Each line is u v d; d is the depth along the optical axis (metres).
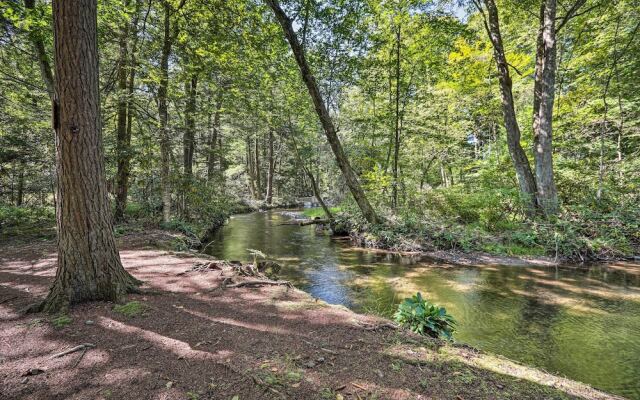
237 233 14.06
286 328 3.27
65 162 3.47
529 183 11.12
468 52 12.54
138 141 11.98
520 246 9.38
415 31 12.17
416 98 13.65
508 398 2.21
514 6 11.79
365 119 14.66
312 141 22.41
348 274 7.55
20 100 10.18
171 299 4.01
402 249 10.02
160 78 9.80
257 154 29.86
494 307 5.33
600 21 11.17
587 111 12.55
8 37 8.17
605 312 5.04
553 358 3.71
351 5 10.79
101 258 3.71
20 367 2.41
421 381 2.36
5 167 11.92
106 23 8.64
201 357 2.62
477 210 11.55
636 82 12.26
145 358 2.58
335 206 23.19
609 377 3.31
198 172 17.80
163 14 10.57
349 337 3.09
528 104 16.31
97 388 2.18
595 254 8.30
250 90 13.55
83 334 2.96
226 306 3.88
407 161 17.38
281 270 7.93
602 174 11.37
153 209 11.88
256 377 2.33
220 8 9.69
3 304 3.70
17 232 9.69
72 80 3.31
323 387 2.24
